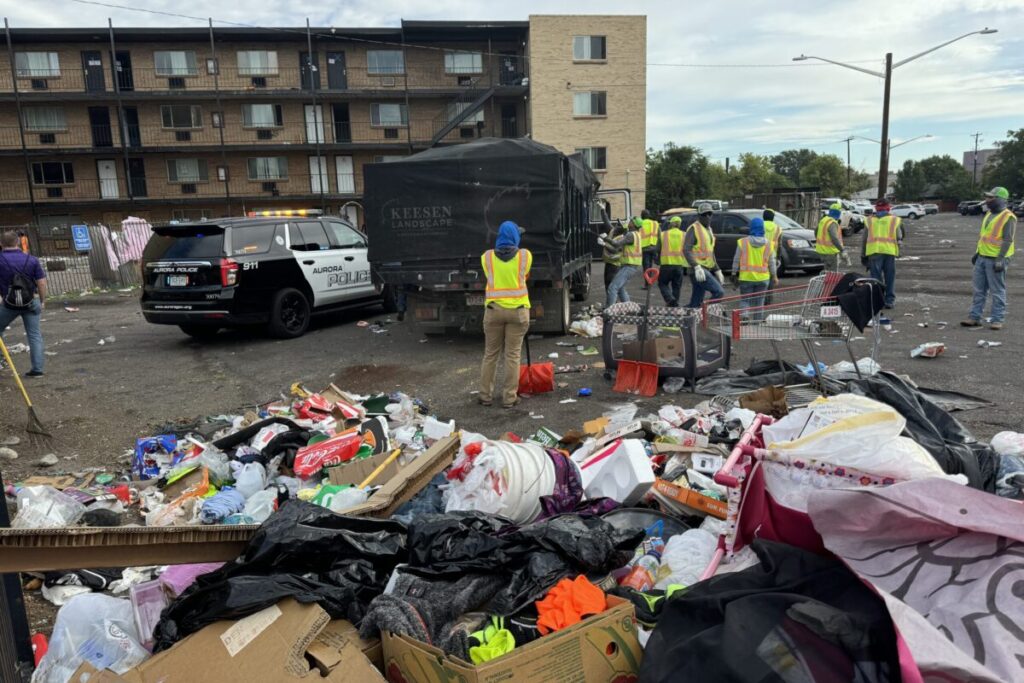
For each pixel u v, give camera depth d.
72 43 36.12
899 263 19.70
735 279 15.92
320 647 2.42
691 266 10.85
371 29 36.94
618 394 7.23
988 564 2.17
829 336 6.19
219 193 38.53
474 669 2.18
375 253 9.55
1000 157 93.12
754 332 6.33
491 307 6.81
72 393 8.15
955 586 2.17
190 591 2.73
